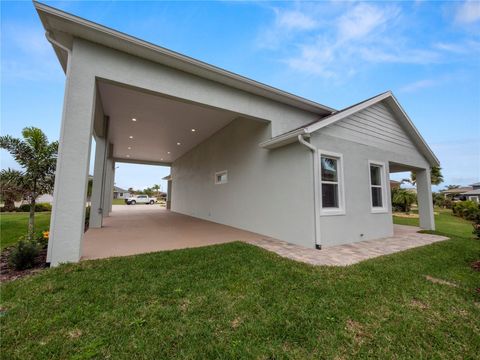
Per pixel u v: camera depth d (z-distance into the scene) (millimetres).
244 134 7977
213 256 4332
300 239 5539
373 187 7117
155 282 3064
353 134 6500
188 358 1731
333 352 1838
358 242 6051
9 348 1810
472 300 2750
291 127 7105
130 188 61781
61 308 2385
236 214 8328
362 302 2641
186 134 10328
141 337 1956
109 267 3629
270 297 2701
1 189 5992
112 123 8781
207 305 2498
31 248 3707
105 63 4371
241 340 1945
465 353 1861
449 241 6223
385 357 1799
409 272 3643
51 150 6207
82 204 3912
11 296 2635
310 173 5387
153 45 4516
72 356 1735
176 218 11688
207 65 5184
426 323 2260
